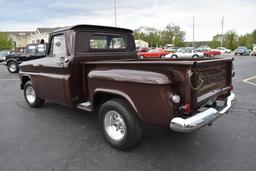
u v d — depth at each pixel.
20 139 4.15
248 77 11.91
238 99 6.82
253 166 3.19
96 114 5.51
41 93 5.34
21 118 5.31
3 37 67.56
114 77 3.40
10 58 15.86
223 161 3.33
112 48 5.04
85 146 3.85
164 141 3.98
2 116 5.48
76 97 4.40
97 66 3.91
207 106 3.54
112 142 3.71
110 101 3.61
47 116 5.43
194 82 2.92
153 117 3.08
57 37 4.67
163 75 2.94
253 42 67.62
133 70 3.29
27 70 5.72
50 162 3.36
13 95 7.94
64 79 4.36
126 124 3.44
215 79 3.71
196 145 3.83
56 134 4.36
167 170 3.13
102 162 3.34
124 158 3.45
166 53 25.66
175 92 2.96
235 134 4.25
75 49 4.32
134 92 3.20
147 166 3.23
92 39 4.61
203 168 3.16
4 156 3.55
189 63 2.84
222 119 5.04
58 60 4.58
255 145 3.81
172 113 2.93
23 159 3.45
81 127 4.71
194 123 2.91
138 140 3.51
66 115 5.48
